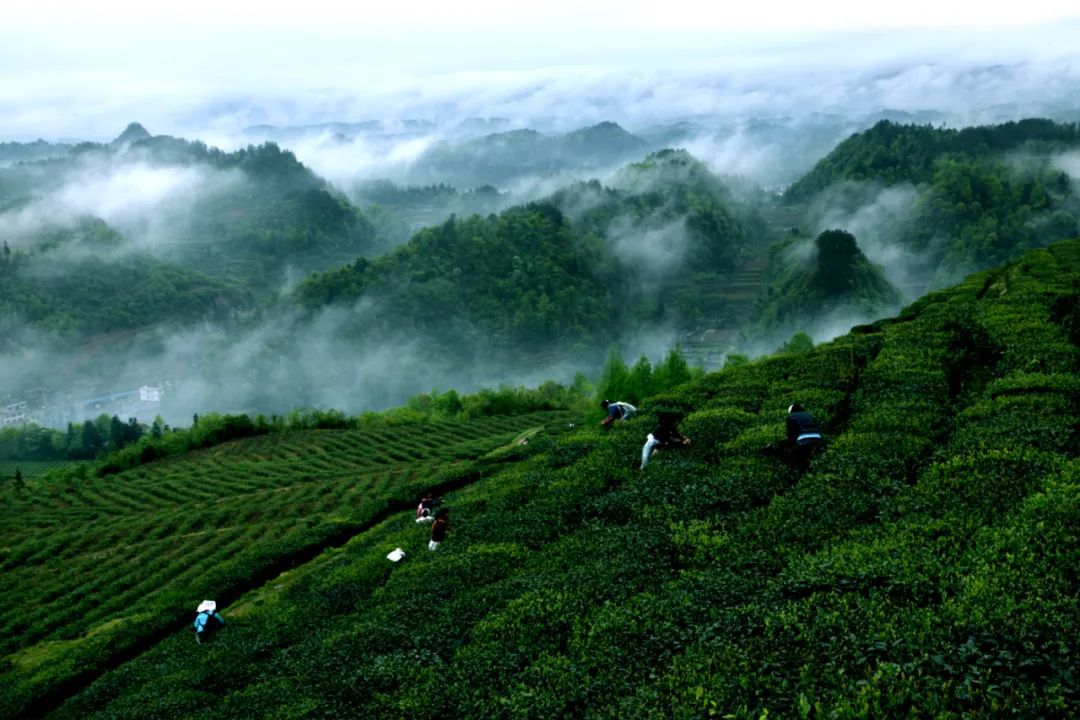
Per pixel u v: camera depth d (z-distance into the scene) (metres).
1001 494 19.17
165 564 58.75
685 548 21.27
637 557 21.44
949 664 11.99
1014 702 10.84
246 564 48.47
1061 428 23.06
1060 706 10.48
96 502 80.88
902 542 17.31
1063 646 11.86
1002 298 45.12
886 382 33.09
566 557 23.64
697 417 33.78
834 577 16.27
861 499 21.47
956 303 50.78
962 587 14.52
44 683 37.81
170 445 103.88
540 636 18.42
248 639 31.33
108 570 59.31
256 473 85.50
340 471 81.81
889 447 25.00
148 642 41.62
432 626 21.70
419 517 42.00
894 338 40.69
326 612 30.36
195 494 79.25
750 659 13.80
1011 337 35.81
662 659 15.37
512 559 25.92
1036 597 13.59
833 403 31.73
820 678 12.65
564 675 15.66
